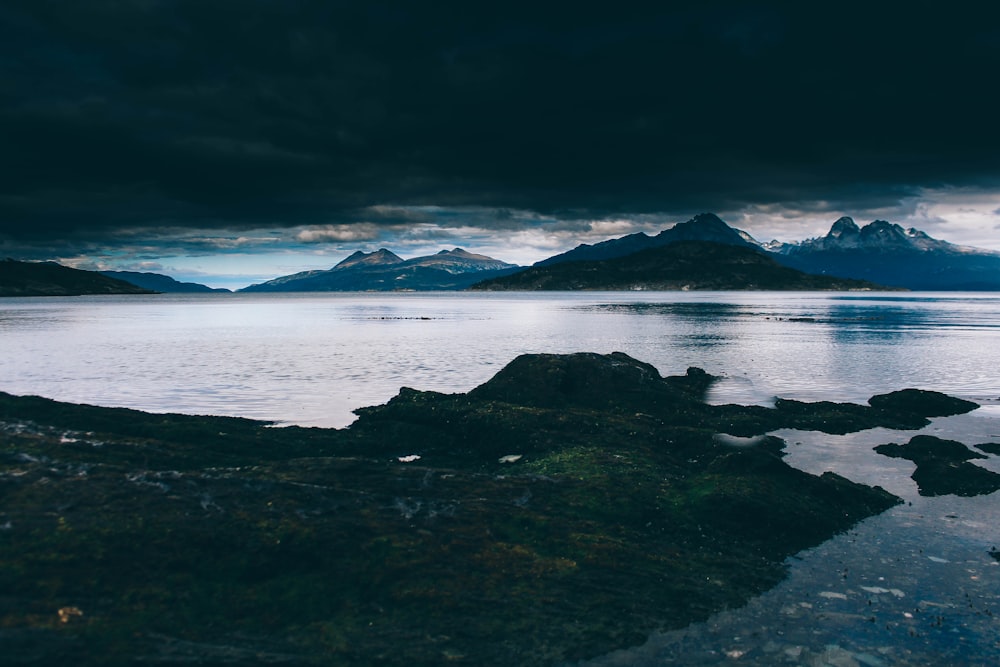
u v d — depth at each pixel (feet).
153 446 78.38
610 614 47.67
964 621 47.96
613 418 109.40
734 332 355.56
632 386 126.31
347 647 41.93
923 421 120.98
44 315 556.92
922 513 71.51
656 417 115.75
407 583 48.93
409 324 442.09
